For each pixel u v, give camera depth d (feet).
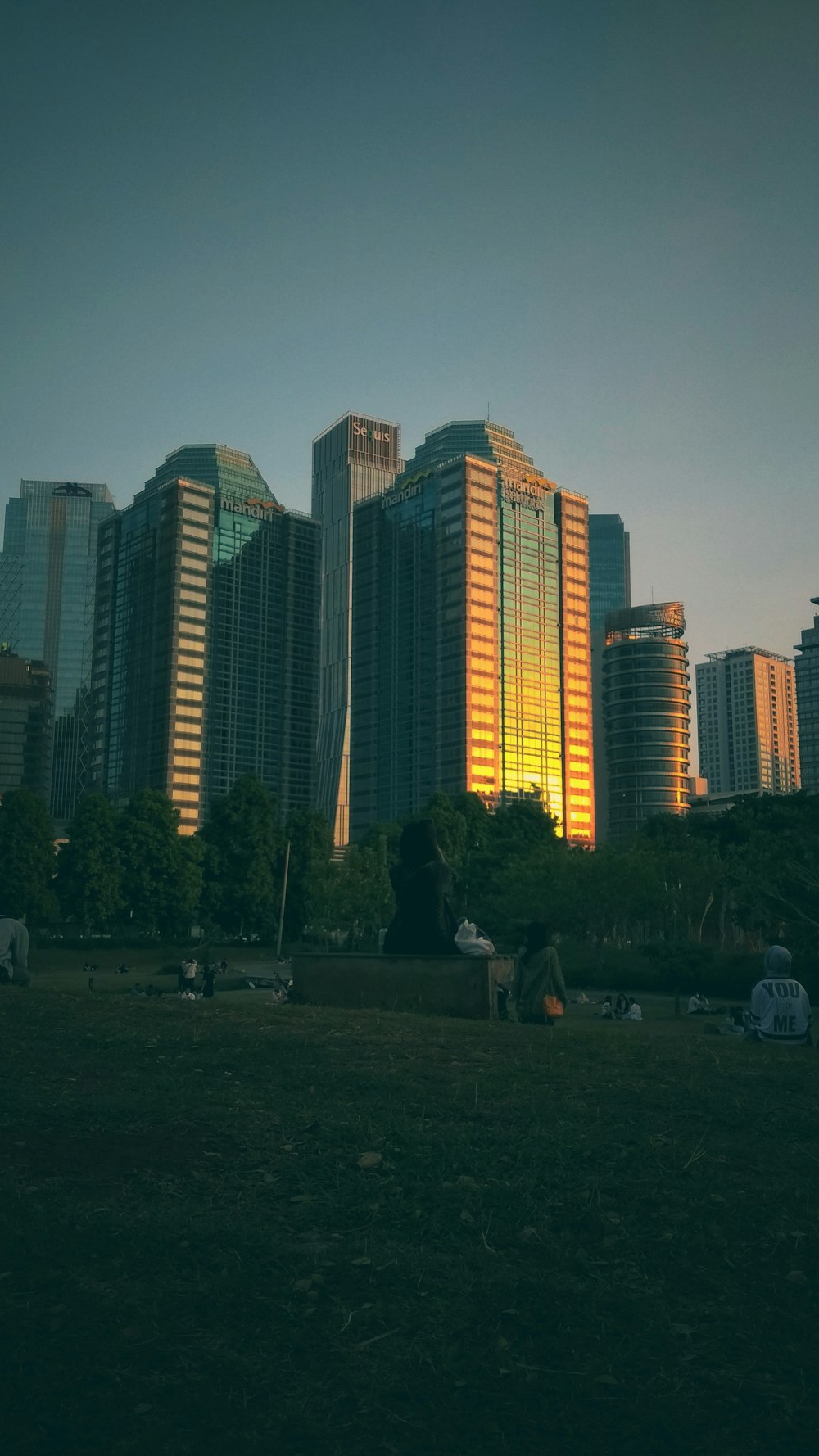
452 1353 13.26
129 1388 11.88
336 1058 29.86
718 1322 14.69
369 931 325.62
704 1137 23.18
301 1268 15.29
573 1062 30.60
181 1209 17.10
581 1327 14.26
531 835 350.64
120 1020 36.63
